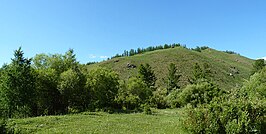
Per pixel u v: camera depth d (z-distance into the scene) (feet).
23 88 134.82
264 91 108.78
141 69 376.89
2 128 48.85
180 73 488.02
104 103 187.01
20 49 137.39
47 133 73.10
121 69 525.34
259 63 371.15
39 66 176.45
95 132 77.56
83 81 173.27
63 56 182.70
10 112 134.51
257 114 56.80
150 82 371.15
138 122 104.99
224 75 538.88
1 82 134.92
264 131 56.70
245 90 116.26
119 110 173.68
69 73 164.76
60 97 164.04
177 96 248.93
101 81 183.11
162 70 508.12
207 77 395.96
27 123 90.38
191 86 217.36
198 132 59.47
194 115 61.31
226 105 58.80
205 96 203.00
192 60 576.61
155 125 96.78
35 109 151.74
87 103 177.78
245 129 55.26
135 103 204.33
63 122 96.94
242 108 57.06
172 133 76.23
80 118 111.34
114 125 93.71
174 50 645.92
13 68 134.41
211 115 58.95
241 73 626.23
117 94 203.51
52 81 159.53
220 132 57.47
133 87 235.61
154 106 241.76
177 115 148.87
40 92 155.63
